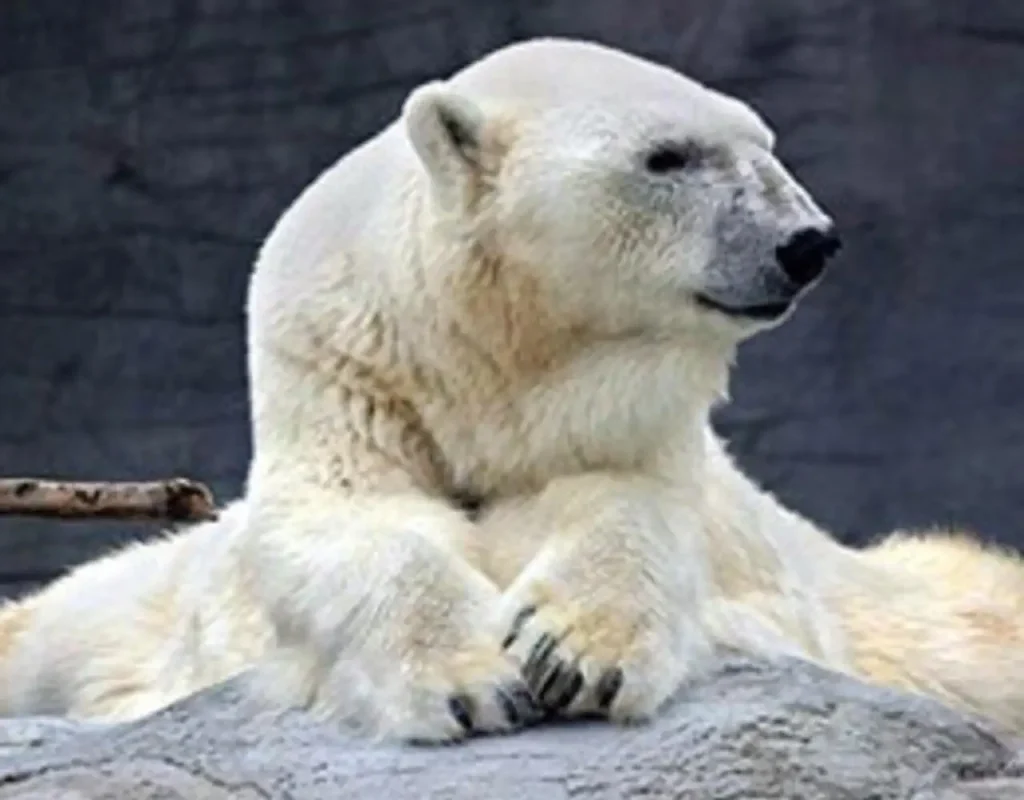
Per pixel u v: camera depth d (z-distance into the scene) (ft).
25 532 68.28
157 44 72.74
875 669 33.04
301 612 27.02
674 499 28.53
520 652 25.76
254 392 29.48
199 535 34.19
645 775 24.45
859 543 68.80
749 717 25.30
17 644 36.70
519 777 24.45
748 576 29.84
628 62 29.22
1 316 72.33
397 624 25.96
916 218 70.03
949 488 69.00
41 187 72.69
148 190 72.49
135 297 72.18
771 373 69.36
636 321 28.27
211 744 26.03
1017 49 70.64
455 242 28.32
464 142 28.45
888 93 70.18
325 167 72.33
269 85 72.54
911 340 69.46
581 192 27.89
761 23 70.44
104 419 71.67
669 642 26.21
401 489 28.60
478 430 28.76
